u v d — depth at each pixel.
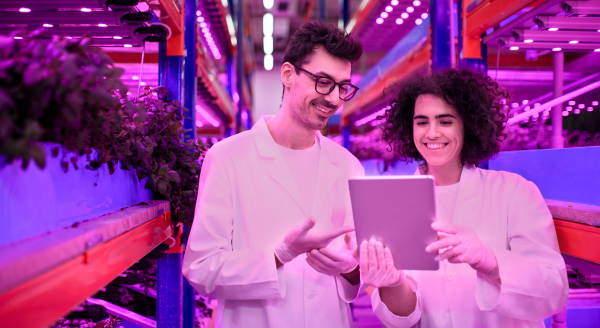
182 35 2.57
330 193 1.59
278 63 15.52
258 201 1.52
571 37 2.21
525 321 1.40
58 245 0.86
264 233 1.50
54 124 0.92
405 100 1.58
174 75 2.56
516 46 2.35
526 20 2.09
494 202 1.44
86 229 1.05
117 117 1.12
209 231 1.46
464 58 2.57
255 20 12.05
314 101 1.44
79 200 1.22
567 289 1.31
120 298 2.66
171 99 2.54
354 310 4.52
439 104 1.40
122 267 1.28
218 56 6.86
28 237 0.93
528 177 2.02
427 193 1.10
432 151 1.43
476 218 1.43
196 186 2.19
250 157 1.57
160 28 2.22
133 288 2.72
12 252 0.78
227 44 7.34
